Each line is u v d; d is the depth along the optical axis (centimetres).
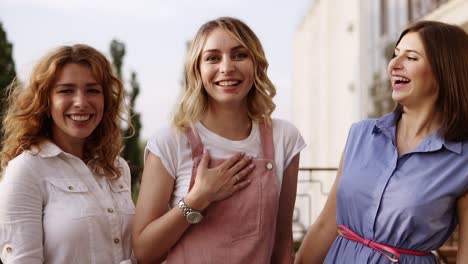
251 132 199
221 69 186
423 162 181
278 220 209
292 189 207
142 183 191
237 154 188
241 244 187
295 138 206
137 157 1002
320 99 1276
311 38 1421
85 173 200
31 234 180
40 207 186
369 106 886
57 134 202
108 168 212
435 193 175
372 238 186
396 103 199
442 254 443
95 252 191
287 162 203
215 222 187
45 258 185
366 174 189
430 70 182
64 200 190
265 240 190
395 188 181
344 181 196
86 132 197
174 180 191
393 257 181
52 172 192
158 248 184
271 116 204
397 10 789
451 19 611
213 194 181
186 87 196
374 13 884
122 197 212
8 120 197
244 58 190
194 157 188
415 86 183
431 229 177
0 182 187
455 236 498
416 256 181
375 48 875
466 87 180
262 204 189
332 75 1152
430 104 186
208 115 197
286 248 209
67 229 185
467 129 180
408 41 186
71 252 185
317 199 1113
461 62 181
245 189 189
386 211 181
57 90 193
